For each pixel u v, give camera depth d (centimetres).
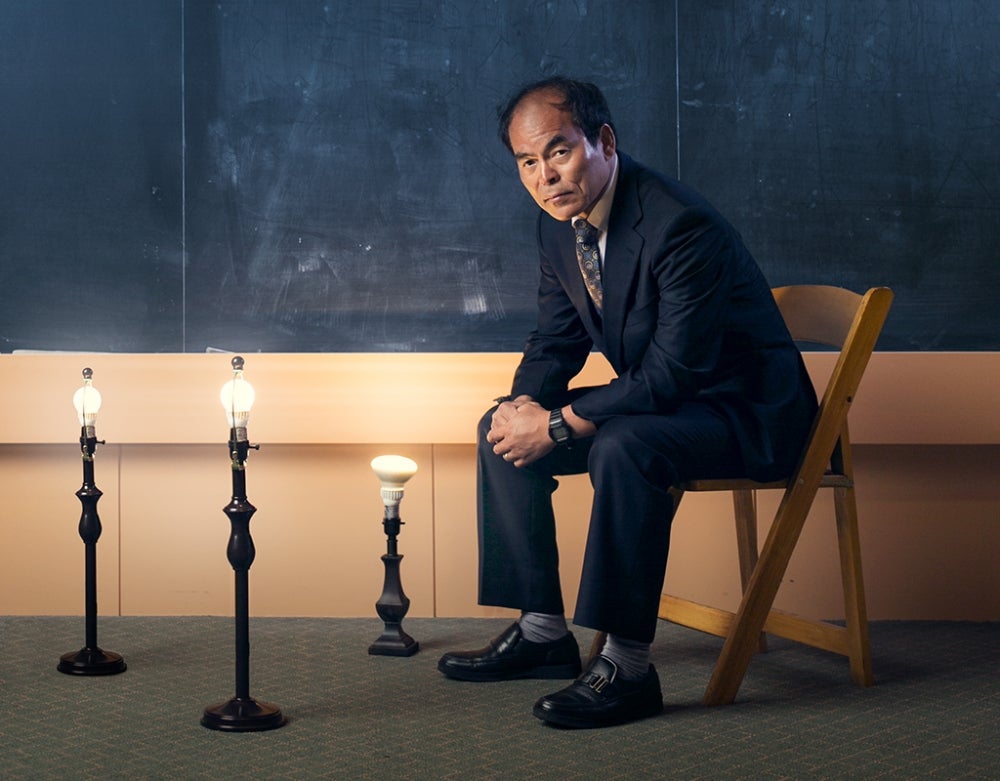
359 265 306
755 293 195
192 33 308
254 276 307
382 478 221
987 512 250
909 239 300
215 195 308
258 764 156
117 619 251
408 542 254
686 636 235
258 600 255
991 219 299
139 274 308
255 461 254
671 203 186
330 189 306
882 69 301
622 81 303
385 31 306
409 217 305
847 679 202
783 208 301
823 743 165
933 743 165
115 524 256
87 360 250
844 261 301
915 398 243
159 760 158
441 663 204
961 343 300
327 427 249
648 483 176
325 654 220
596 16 303
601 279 198
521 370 217
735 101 302
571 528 253
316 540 254
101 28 309
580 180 185
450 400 248
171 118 308
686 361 182
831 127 301
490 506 203
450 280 305
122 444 255
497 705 186
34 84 309
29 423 250
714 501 252
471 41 305
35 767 155
